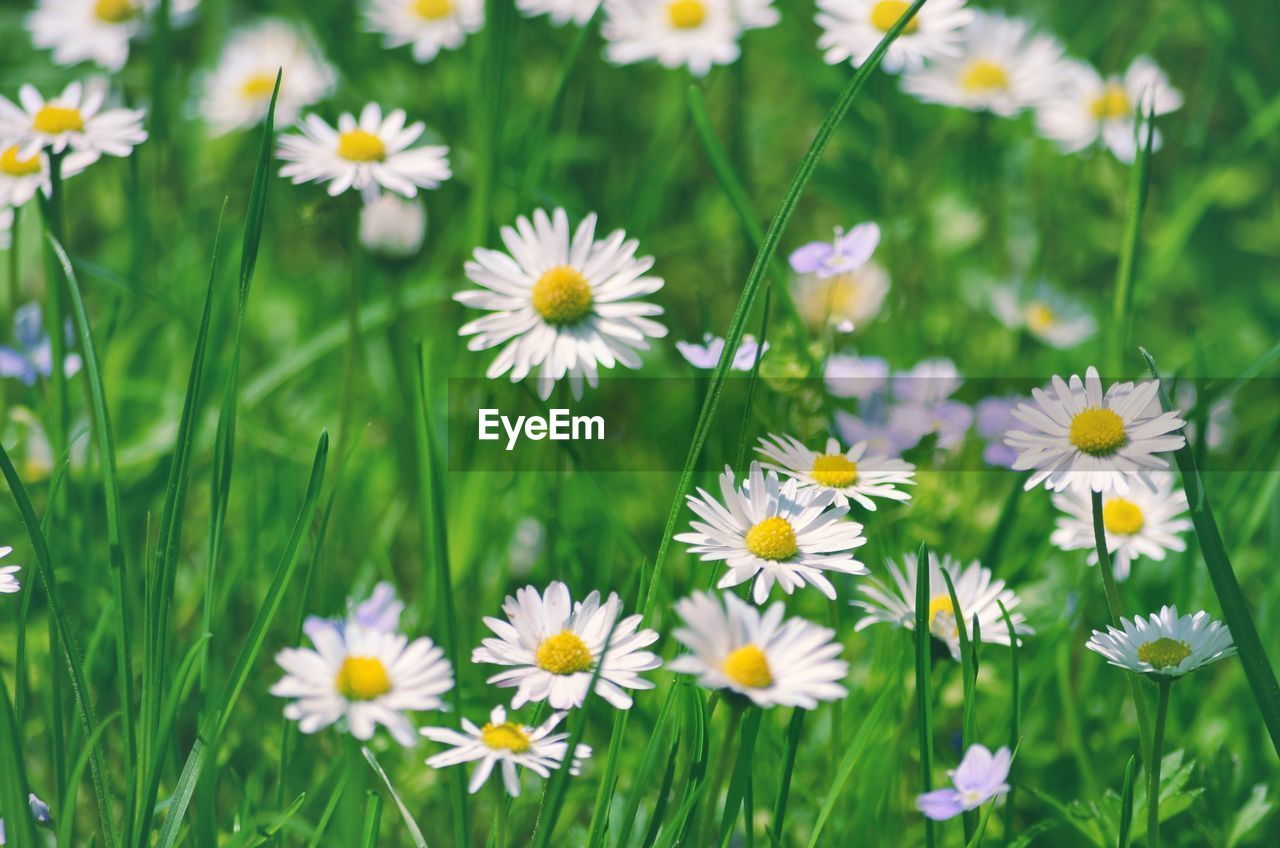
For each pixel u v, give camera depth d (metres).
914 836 0.49
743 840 0.48
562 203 0.61
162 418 0.59
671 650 0.50
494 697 0.51
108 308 0.57
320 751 0.50
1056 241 0.74
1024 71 0.67
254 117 0.72
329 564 0.52
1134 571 0.53
